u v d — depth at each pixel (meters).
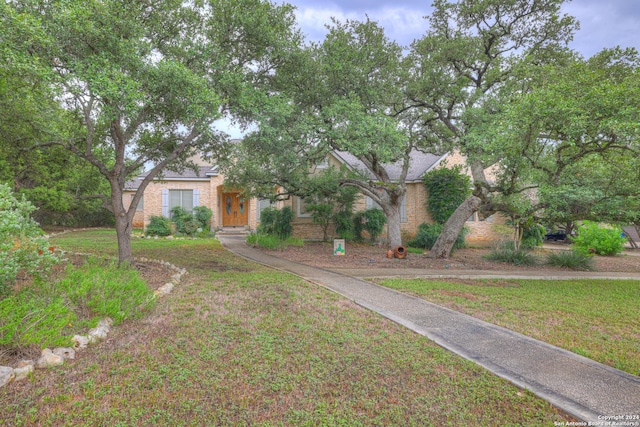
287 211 18.12
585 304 6.88
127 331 4.63
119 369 3.62
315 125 9.57
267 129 8.01
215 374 3.60
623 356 4.37
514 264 12.32
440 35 12.14
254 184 14.98
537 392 3.40
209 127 7.62
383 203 13.82
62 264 8.30
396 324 5.27
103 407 2.99
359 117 9.65
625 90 6.39
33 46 5.75
